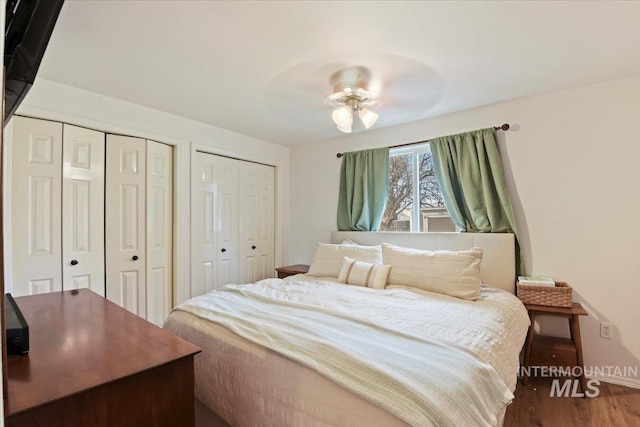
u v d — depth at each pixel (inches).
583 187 93.6
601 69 82.6
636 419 73.0
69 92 91.0
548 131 98.2
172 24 62.6
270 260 158.6
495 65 79.7
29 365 33.0
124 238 103.7
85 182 95.3
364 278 103.1
